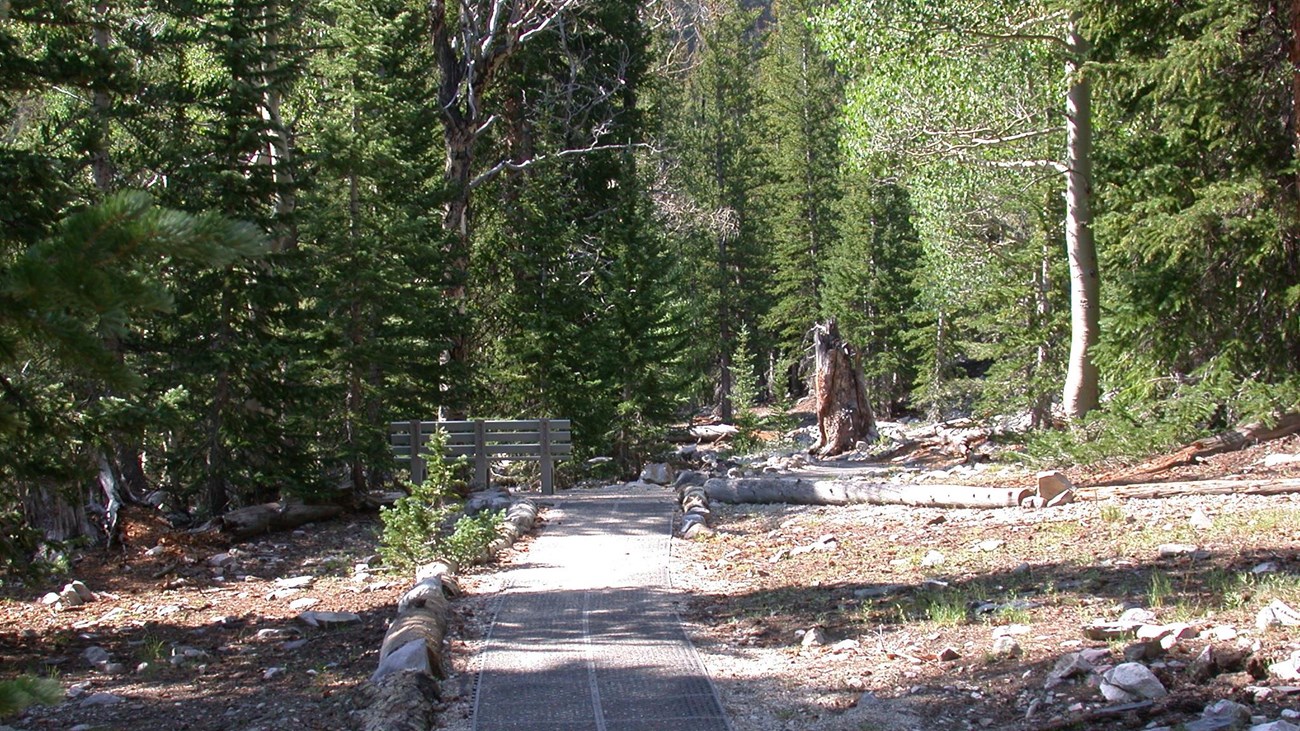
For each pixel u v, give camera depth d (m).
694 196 49.81
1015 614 7.73
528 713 6.47
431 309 19.95
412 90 24.02
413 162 22.47
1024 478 14.42
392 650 7.46
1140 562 9.11
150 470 17.88
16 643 9.38
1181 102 13.39
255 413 14.86
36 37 10.91
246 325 14.65
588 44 30.55
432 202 22.14
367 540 13.91
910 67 21.14
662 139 44.47
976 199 26.11
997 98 21.30
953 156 22.30
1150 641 6.34
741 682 6.96
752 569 10.74
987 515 12.45
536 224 24.44
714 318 48.53
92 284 2.86
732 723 6.16
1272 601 7.00
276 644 8.93
